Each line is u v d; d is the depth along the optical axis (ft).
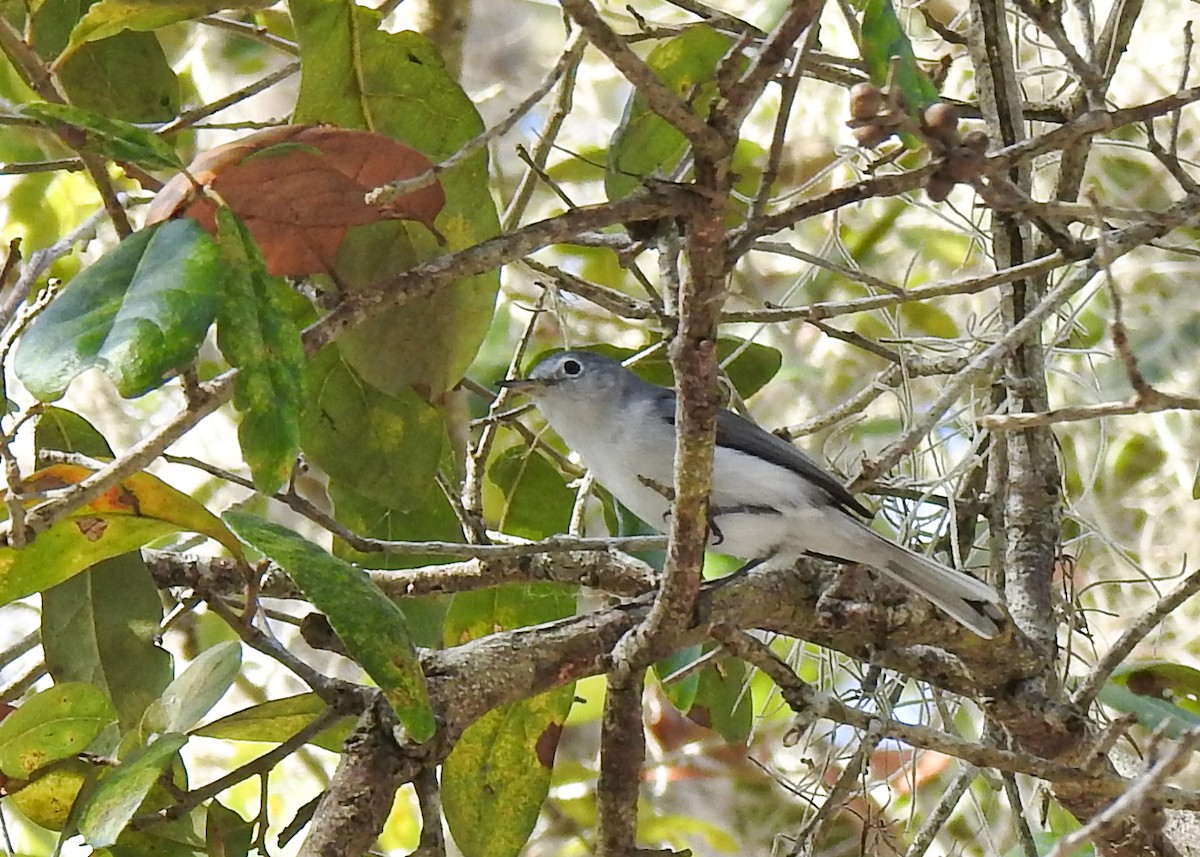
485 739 20.17
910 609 20.33
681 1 22.76
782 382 35.37
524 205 23.67
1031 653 20.35
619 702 18.21
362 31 18.65
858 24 22.68
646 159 22.82
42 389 11.38
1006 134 21.83
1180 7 32.65
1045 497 22.54
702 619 19.98
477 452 22.94
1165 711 21.83
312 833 15.88
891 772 26.81
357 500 22.97
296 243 16.72
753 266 35.40
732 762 33.71
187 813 16.75
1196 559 31.63
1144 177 33.09
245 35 23.32
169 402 32.83
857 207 34.37
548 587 22.93
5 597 16.74
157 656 18.84
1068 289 19.92
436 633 22.85
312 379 20.52
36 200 28.66
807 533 21.85
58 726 16.47
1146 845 20.08
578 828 34.22
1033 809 29.09
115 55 21.31
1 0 20.67
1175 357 33.06
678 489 15.46
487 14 37.65
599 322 34.22
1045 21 17.39
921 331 35.04
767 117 35.50
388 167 16.28
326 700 17.10
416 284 14.42
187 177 13.80
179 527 16.84
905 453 21.15
